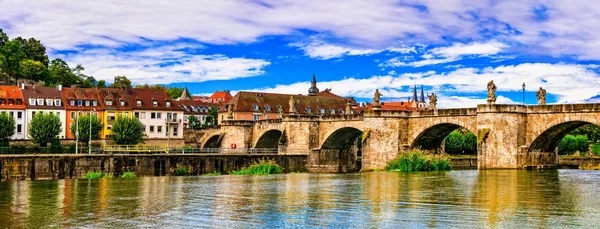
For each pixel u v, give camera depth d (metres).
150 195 56.66
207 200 51.72
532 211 42.97
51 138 132.50
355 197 52.50
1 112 140.00
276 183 70.50
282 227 37.97
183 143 159.88
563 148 143.50
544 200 49.12
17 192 61.72
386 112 103.12
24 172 90.19
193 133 164.25
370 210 44.28
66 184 74.19
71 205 49.03
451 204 47.00
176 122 165.00
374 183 66.88
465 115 93.50
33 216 42.84
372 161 103.50
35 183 77.25
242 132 145.38
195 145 162.12
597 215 41.06
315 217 41.44
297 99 197.12
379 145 103.31
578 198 50.34
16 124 144.00
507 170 85.81
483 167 88.69
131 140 138.25
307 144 123.00
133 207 47.34
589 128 174.38
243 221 40.16
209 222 39.94
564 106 83.56
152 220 40.81
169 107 165.38
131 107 159.00
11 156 89.44
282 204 48.34
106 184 73.00
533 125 87.44
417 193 54.91
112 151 116.12
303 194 55.78
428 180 69.50
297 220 40.34
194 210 45.31
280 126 134.00
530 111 87.81
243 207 46.78
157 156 99.88
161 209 46.00
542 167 90.56
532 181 66.94
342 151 127.69
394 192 56.12
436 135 103.69
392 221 39.44
